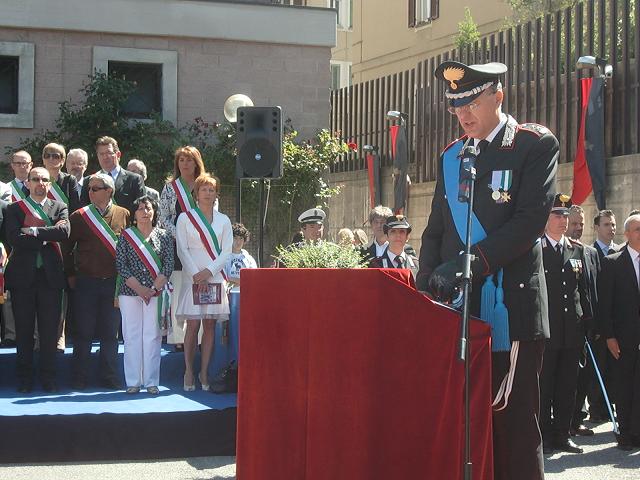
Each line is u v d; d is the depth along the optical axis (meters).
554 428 7.58
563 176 14.15
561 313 7.52
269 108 8.27
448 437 3.81
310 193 13.41
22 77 12.67
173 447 6.64
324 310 3.95
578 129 14.08
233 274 8.45
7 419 6.45
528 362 4.07
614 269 7.82
